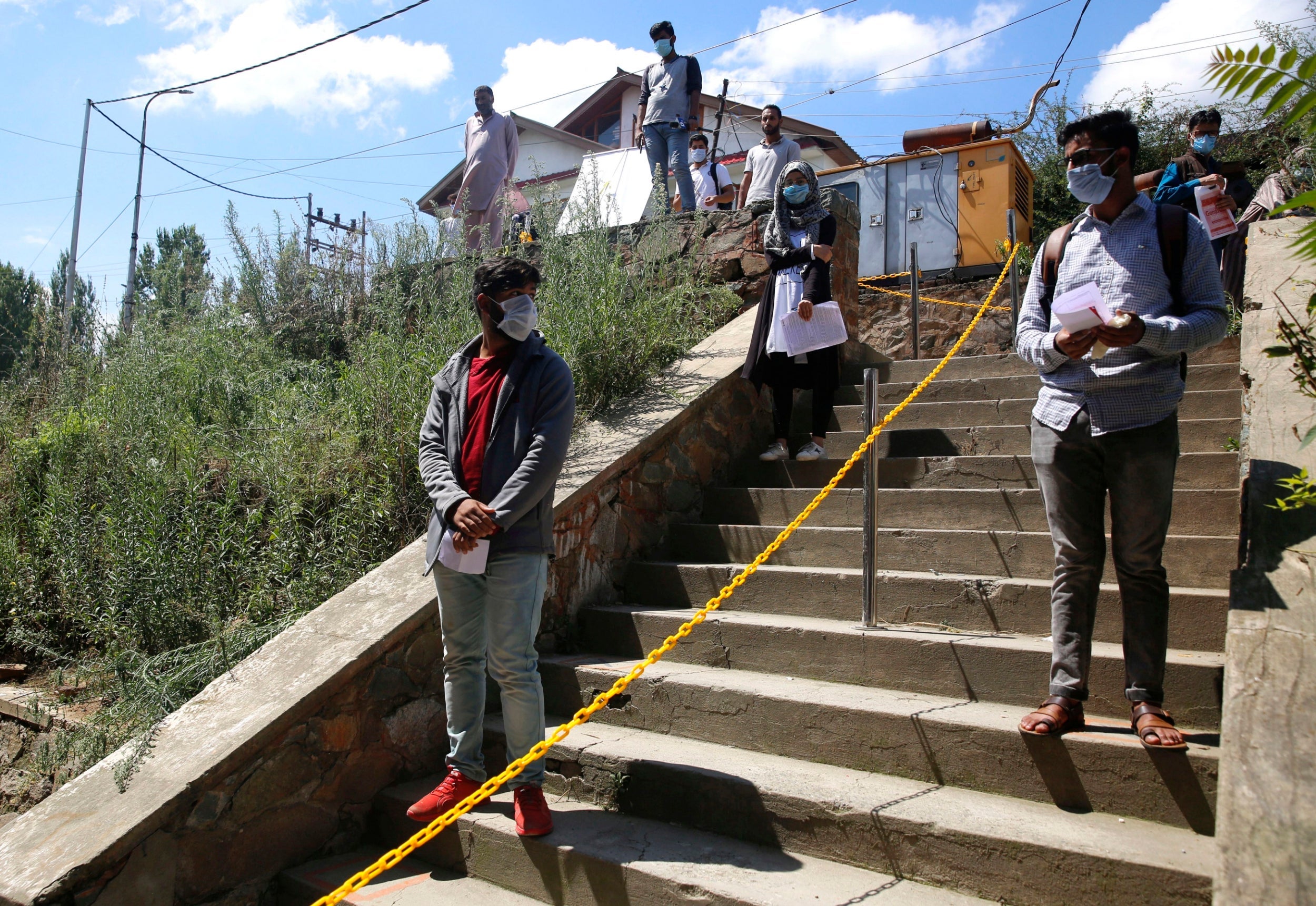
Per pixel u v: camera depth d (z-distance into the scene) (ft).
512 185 25.48
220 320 24.82
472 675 10.26
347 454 15.97
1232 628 7.07
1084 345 8.65
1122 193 9.21
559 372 9.98
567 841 9.44
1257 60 4.92
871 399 12.10
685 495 16.53
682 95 26.55
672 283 22.02
